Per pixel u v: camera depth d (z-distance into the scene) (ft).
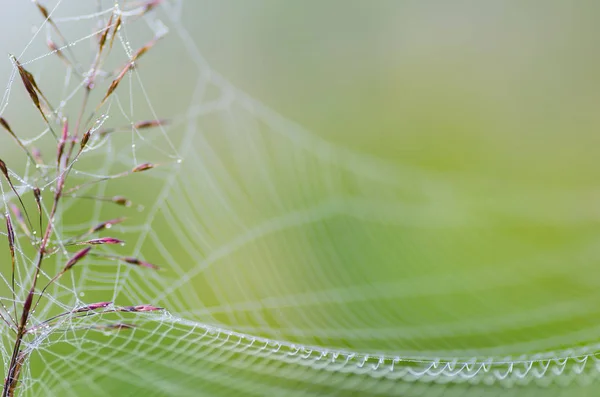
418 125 1.71
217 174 1.18
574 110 1.75
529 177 1.54
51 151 0.99
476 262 1.00
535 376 0.65
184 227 0.93
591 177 1.51
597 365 0.66
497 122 1.73
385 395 0.63
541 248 1.09
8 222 0.60
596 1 1.88
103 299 0.71
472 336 0.72
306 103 1.67
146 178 1.05
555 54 1.86
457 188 1.45
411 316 0.76
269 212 1.11
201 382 0.64
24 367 0.64
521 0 1.92
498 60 1.87
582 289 0.86
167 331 0.67
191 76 1.44
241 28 1.64
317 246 0.98
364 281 0.87
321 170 1.38
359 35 1.82
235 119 1.45
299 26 1.72
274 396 0.63
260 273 0.84
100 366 0.65
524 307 0.78
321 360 0.66
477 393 0.64
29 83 0.60
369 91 1.76
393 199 1.31
